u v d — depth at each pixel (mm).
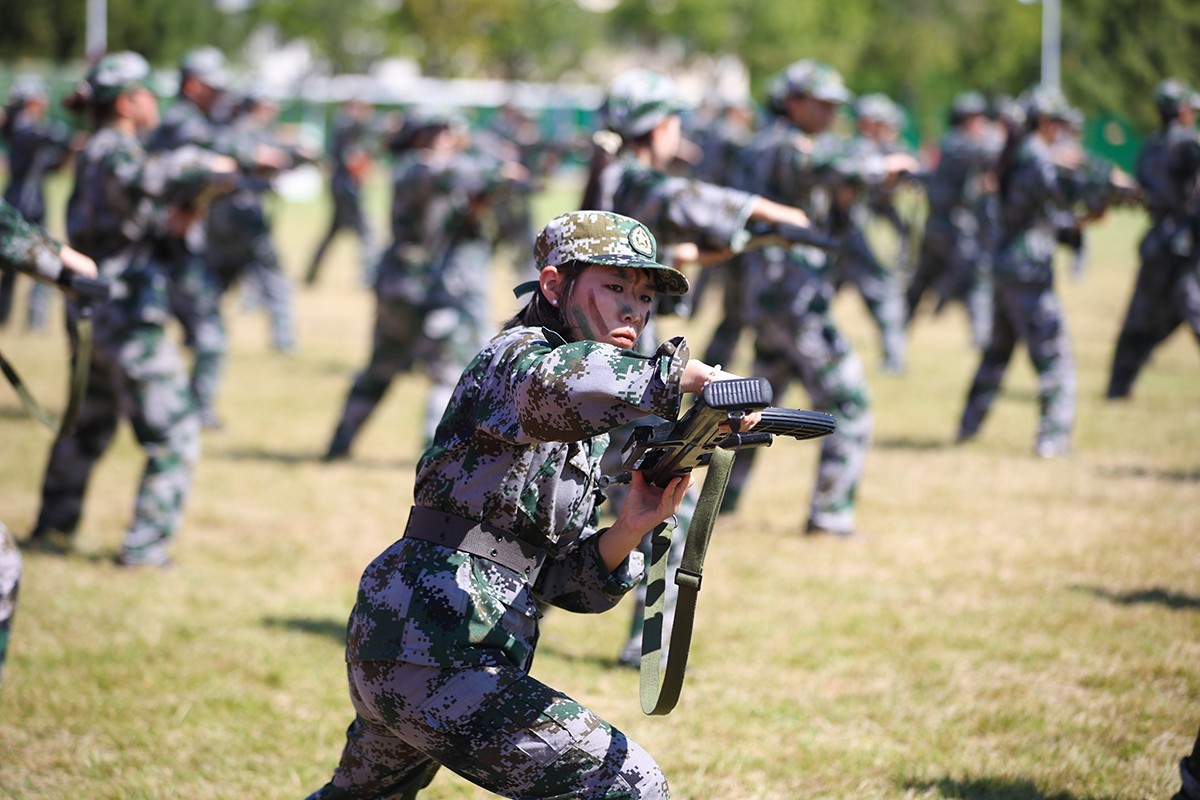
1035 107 26688
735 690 15609
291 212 108562
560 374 8250
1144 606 18156
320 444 29672
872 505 24062
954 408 33531
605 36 195500
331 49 183750
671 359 8141
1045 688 15430
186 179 18750
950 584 19406
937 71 156375
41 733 14461
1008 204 27453
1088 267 69750
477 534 9047
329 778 13406
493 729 8781
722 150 43562
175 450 20047
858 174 19922
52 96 131750
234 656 16703
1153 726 14273
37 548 20875
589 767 8828
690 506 16312
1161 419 31156
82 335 14516
